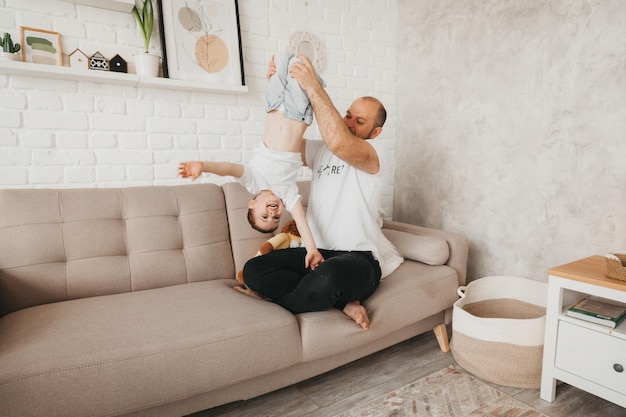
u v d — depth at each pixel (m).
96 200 1.66
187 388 1.14
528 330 1.49
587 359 1.36
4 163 1.70
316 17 2.48
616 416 1.38
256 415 1.39
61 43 1.77
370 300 1.52
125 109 1.94
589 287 1.35
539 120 1.98
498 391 1.52
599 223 1.78
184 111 2.10
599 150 1.76
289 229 1.82
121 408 1.06
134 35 1.94
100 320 1.23
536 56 1.97
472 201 2.36
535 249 2.05
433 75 2.56
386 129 2.84
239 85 2.13
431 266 1.84
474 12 2.26
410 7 2.70
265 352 1.25
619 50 1.66
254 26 2.26
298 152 1.40
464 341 1.63
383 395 1.50
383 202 2.89
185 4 2.01
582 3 1.77
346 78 2.64
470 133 2.34
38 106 1.75
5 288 1.42
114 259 1.62
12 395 0.94
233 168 1.34
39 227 1.52
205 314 1.28
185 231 1.79
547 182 1.97
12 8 1.67
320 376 1.65
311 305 1.34
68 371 1.00
